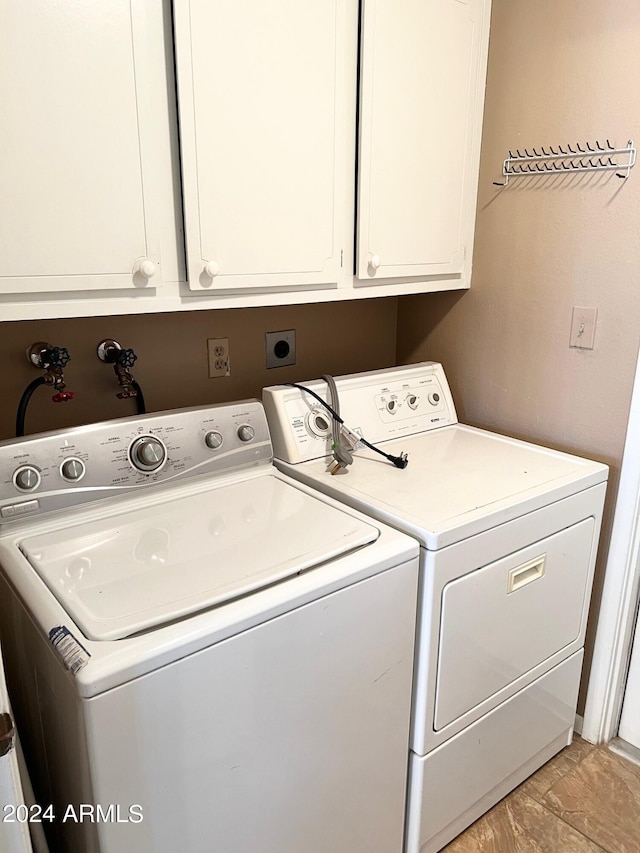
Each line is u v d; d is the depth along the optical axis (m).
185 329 1.72
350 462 1.60
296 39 1.36
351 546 1.21
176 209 1.29
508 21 1.71
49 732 1.08
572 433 1.80
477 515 1.35
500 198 1.84
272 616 1.05
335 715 1.20
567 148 1.66
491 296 1.93
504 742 1.63
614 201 1.59
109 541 1.22
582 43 1.58
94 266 1.20
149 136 1.22
